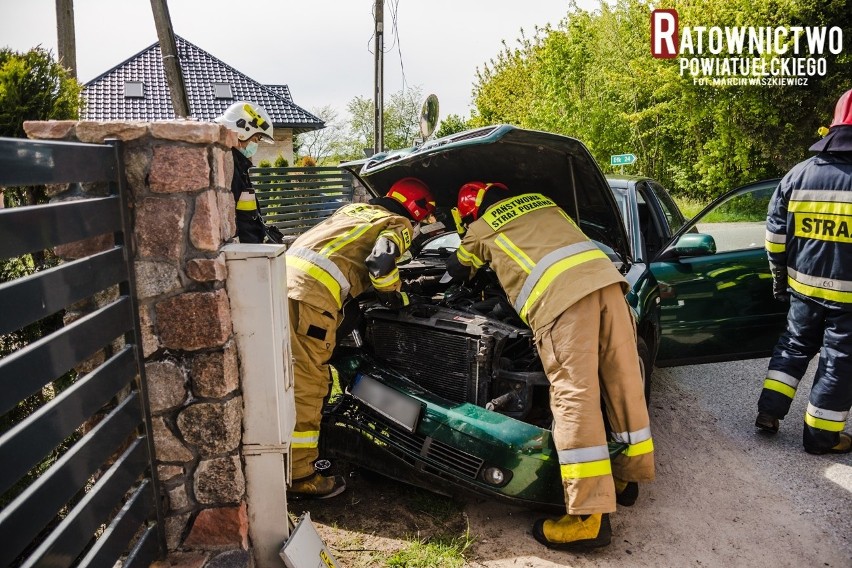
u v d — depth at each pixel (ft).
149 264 6.75
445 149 10.25
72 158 5.68
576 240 10.27
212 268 6.78
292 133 85.76
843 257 11.97
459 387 10.76
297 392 10.34
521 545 9.73
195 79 84.17
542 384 10.23
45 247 5.27
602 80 55.88
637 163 58.95
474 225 10.93
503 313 11.33
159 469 7.16
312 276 10.44
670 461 12.53
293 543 7.45
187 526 7.32
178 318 6.84
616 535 10.09
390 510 10.63
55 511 5.25
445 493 10.35
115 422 6.33
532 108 61.26
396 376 11.15
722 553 9.64
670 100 51.93
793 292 13.12
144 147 6.58
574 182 11.85
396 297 10.94
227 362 6.98
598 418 9.29
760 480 11.80
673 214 19.76
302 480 10.62
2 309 4.68
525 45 81.71
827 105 46.60
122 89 80.84
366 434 10.77
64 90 12.23
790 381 13.30
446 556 9.23
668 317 15.24
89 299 7.02
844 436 12.89
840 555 9.60
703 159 50.57
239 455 7.32
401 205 11.84
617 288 9.93
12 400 4.76
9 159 4.84
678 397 15.90
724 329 15.47
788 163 49.24
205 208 6.70
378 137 47.37
